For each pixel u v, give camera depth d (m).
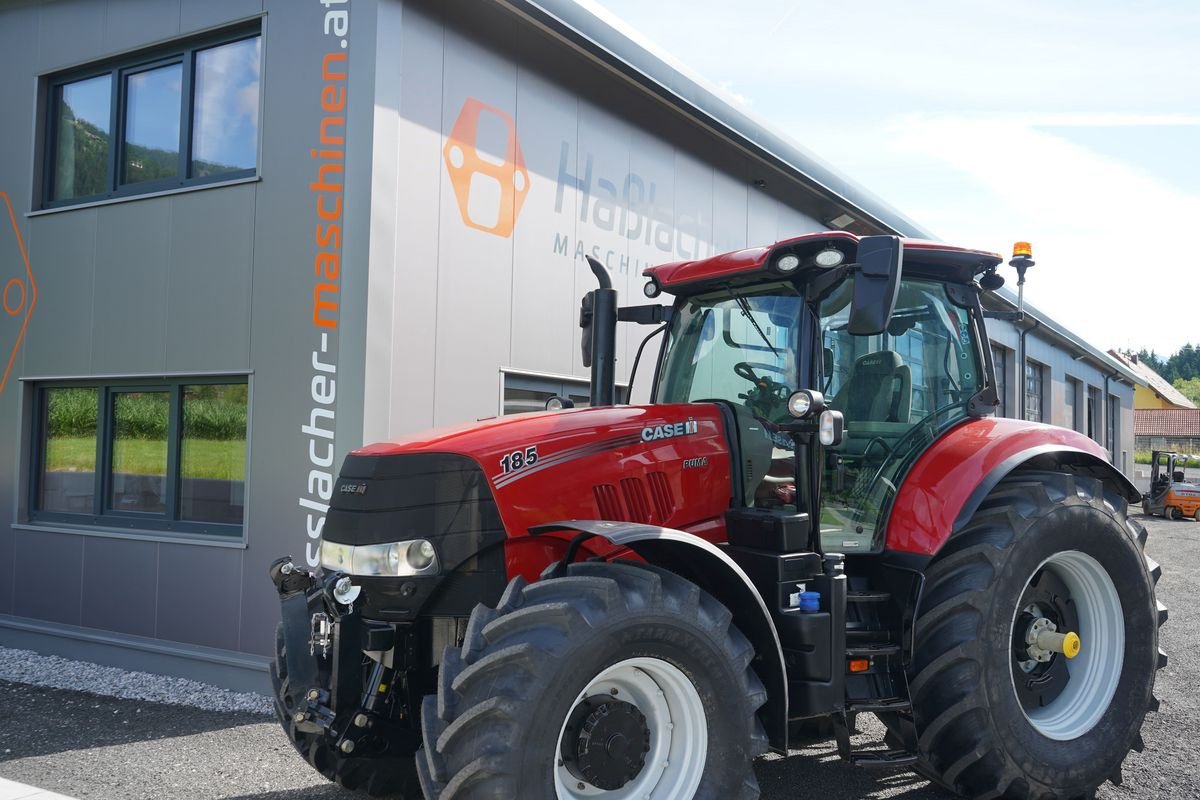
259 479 6.05
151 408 6.84
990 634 3.67
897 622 3.77
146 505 6.83
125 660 6.54
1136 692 4.12
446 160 6.33
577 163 7.62
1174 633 7.75
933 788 4.05
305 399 5.90
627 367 8.27
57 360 7.17
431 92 6.21
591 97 7.79
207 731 4.98
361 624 3.40
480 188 6.63
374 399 5.75
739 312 4.11
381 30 5.81
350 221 5.79
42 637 6.99
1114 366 25.08
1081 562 4.14
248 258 6.21
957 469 3.91
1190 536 17.92
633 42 7.67
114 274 6.89
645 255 8.48
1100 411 25.61
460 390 6.44
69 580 6.94
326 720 3.36
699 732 3.13
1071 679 4.17
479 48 6.63
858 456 3.94
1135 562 4.21
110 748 4.66
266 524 6.00
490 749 2.72
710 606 3.21
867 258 3.29
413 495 3.36
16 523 7.28
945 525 3.75
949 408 4.29
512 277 6.93
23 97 7.48
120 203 6.88
